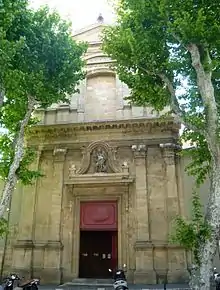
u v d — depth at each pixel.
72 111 24.53
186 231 10.85
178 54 15.38
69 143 23.03
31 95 16.03
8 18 13.43
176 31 13.45
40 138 23.39
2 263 20.86
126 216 20.89
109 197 21.67
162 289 16.16
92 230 21.38
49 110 24.64
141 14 14.41
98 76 25.89
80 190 21.88
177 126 22.25
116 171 21.70
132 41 14.10
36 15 17.00
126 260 19.97
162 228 20.09
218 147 11.65
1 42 12.85
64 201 21.86
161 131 22.33
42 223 21.41
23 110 17.02
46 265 20.06
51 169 22.81
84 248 21.73
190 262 19.25
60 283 19.59
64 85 17.56
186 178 21.50
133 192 21.34
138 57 14.30
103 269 21.08
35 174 16.94
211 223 10.69
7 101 16.81
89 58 26.44
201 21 12.55
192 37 12.98
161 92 15.32
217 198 10.95
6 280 17.91
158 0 13.88
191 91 16.83
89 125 22.75
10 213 22.19
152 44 14.61
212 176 11.50
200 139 17.09
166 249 19.55
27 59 15.92
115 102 24.77
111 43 15.33
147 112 23.41
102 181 21.45
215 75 15.22
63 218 21.42
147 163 21.92
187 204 20.81
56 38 17.25
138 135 22.52
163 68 14.82
